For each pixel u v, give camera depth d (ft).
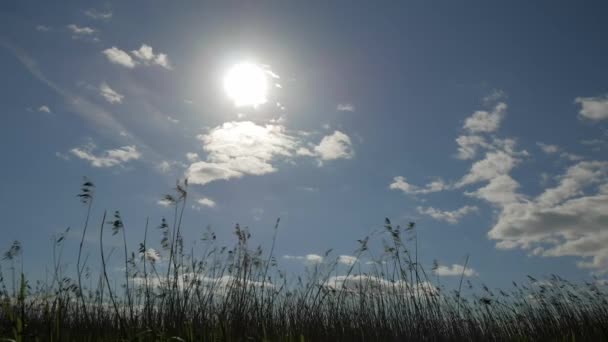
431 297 29.37
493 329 30.68
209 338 18.51
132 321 19.35
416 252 29.60
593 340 28.48
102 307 20.15
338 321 25.99
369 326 27.04
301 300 26.94
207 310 22.30
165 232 24.75
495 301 33.65
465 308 30.66
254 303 24.57
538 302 34.68
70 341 17.80
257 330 21.97
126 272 20.54
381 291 29.45
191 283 24.35
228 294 23.93
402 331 27.45
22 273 15.25
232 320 21.81
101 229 18.84
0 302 16.39
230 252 27.35
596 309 32.07
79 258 19.03
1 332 15.60
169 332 18.58
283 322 24.54
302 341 20.57
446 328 28.94
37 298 19.24
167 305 21.70
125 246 20.88
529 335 30.01
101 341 18.21
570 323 30.63
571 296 34.76
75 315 19.75
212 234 27.91
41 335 16.12
